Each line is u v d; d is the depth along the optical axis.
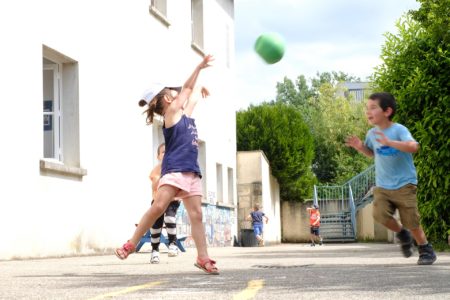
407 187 7.00
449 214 11.49
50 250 10.97
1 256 9.59
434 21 11.76
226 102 24.44
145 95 6.15
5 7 9.98
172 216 11.12
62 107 12.33
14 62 10.16
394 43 12.59
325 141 51.78
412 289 4.47
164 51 17.47
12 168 9.95
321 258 10.05
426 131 11.48
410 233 7.23
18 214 10.05
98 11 13.32
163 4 17.84
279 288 4.59
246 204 28.97
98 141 13.07
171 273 6.48
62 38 11.77
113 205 13.62
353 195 36.94
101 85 13.35
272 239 32.56
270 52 6.17
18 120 10.18
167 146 6.12
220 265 7.99
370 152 7.27
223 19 24.33
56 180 11.28
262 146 34.28
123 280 5.57
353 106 55.09
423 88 11.60
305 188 36.22
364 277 5.53
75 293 4.45
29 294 4.42
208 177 21.33
